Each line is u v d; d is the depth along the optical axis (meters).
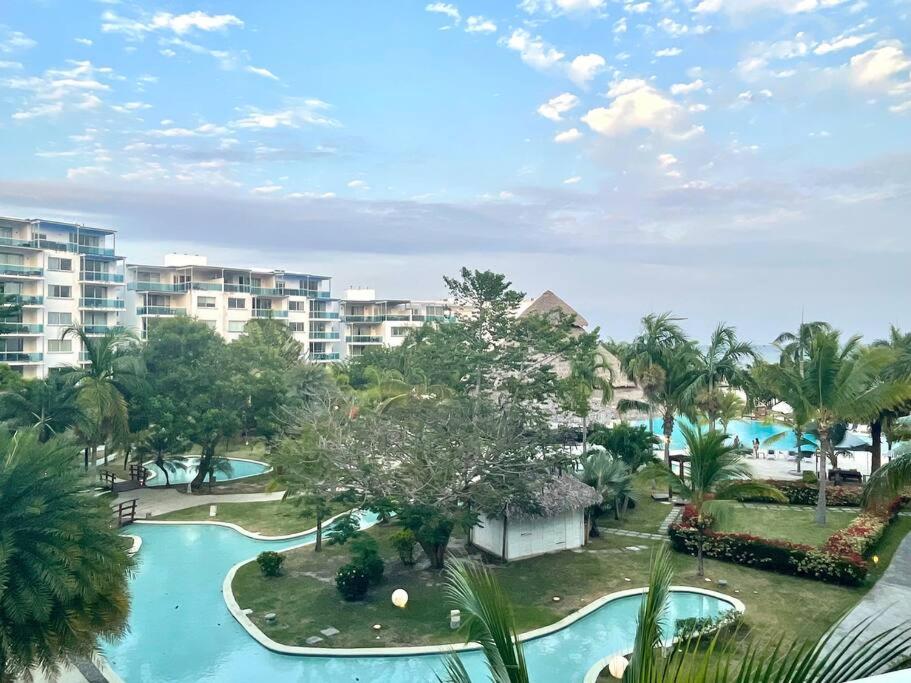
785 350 55.50
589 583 24.83
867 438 50.66
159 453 40.88
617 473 32.31
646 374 42.94
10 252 63.53
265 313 85.94
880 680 3.54
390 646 19.58
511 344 36.44
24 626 13.58
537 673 18.44
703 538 27.34
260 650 19.92
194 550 29.53
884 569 25.69
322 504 26.77
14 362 62.22
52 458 15.08
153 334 49.22
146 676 18.50
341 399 33.84
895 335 43.22
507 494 24.98
